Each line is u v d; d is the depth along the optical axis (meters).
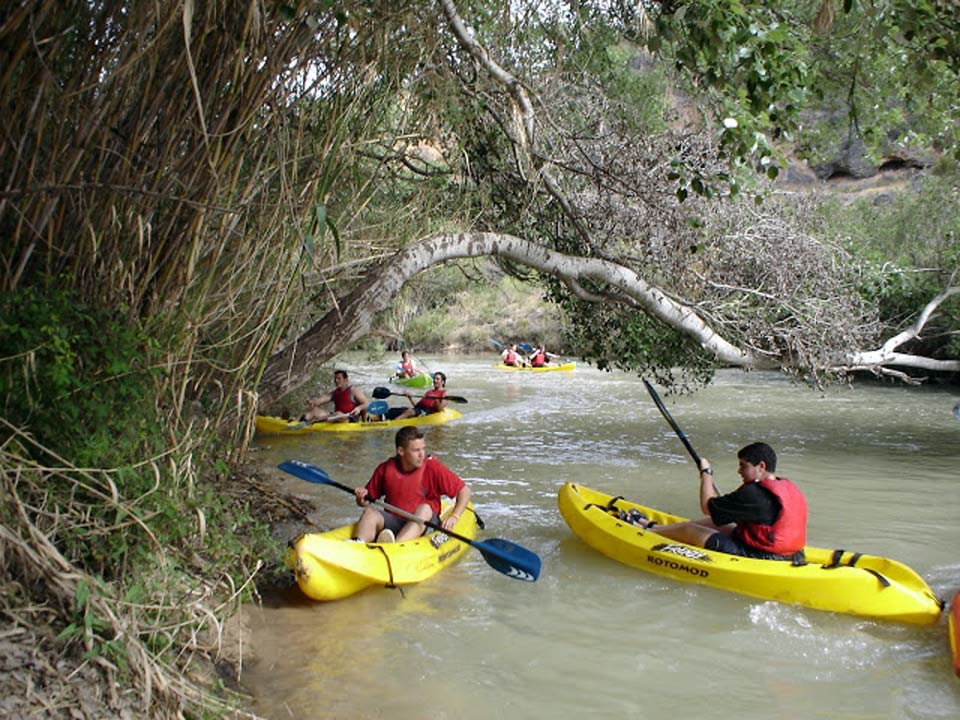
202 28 3.64
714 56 4.34
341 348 6.27
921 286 15.52
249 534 5.36
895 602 4.82
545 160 7.57
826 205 16.56
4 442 3.41
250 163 4.77
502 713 3.68
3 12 3.35
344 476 8.69
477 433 11.89
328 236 6.04
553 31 6.81
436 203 7.80
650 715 3.70
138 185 4.07
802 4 6.23
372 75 5.06
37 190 3.37
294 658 4.16
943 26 4.20
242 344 5.60
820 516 7.29
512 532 6.67
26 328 3.46
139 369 4.01
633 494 8.06
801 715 3.72
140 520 3.44
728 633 4.64
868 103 6.81
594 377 20.59
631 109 8.19
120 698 2.85
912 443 11.19
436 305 27.77
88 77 3.67
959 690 3.99
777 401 15.74
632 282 7.80
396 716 3.60
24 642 2.85
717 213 8.21
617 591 5.31
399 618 4.78
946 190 16.16
